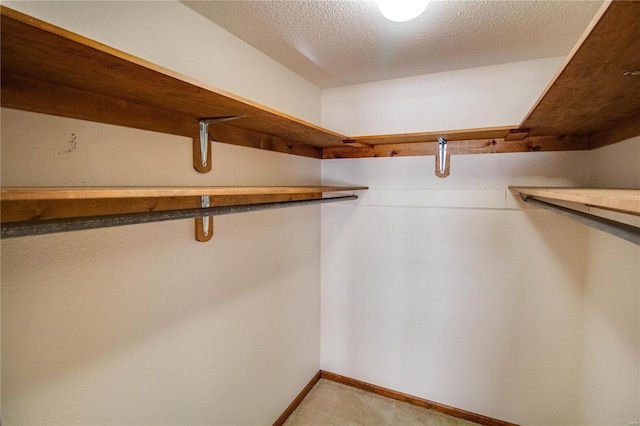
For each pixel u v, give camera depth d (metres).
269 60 1.74
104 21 0.97
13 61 0.66
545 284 1.81
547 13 1.27
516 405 1.91
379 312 2.24
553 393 1.82
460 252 1.99
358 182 2.25
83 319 0.92
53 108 0.83
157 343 1.15
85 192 0.60
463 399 2.03
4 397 0.78
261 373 1.75
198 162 1.28
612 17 0.53
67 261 0.88
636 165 1.19
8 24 0.49
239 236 1.55
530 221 1.82
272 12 1.29
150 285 1.12
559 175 1.75
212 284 1.39
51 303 0.85
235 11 1.28
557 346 1.80
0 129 0.75
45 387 0.85
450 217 2.00
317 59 1.77
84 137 0.90
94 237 0.94
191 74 1.27
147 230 1.10
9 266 0.77
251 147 1.60
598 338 1.59
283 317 1.95
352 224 2.29
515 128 1.48
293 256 2.04
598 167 1.58
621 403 1.40
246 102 1.02
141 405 1.10
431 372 2.11
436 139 1.85
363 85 2.19
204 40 1.33
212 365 1.41
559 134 1.67
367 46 1.60
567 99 0.98
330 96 2.30
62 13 0.87
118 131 0.99
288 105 1.93
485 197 1.90
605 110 1.12
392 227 2.17
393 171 2.14
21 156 0.78
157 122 1.11
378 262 2.23
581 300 1.73
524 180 1.82
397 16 1.10
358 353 2.32
